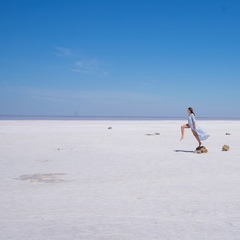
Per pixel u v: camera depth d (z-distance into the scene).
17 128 37.81
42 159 13.62
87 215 6.06
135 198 7.24
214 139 23.77
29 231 5.28
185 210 6.31
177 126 47.94
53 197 7.39
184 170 10.84
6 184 8.86
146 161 12.98
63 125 48.25
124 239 4.92
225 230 5.25
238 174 10.05
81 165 12.06
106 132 31.20
